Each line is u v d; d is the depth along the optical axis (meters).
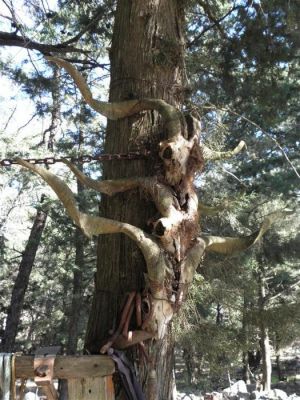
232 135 8.67
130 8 3.14
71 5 7.23
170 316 2.54
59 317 19.70
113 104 2.88
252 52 5.68
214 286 5.45
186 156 2.70
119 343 2.50
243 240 2.84
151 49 3.04
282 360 27.78
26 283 12.92
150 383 2.50
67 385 2.38
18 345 19.20
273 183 10.20
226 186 7.90
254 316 4.86
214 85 6.35
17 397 2.51
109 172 2.92
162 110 2.77
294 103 9.12
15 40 6.30
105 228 2.42
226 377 15.47
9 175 12.29
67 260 15.57
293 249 10.77
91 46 8.04
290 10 5.15
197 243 2.67
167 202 2.59
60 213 13.51
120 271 2.73
